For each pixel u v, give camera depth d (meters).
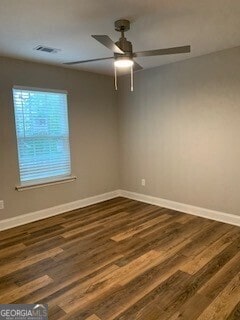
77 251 2.81
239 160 3.34
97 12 2.22
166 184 4.25
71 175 4.25
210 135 3.59
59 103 4.03
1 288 2.18
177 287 2.13
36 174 3.83
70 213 4.09
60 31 2.60
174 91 3.94
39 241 3.09
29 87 3.62
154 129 4.31
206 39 2.94
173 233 3.22
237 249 2.76
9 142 3.49
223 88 3.38
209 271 2.35
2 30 2.54
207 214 3.75
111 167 4.89
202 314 1.82
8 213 3.54
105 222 3.66
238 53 3.20
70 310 1.89
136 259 2.61
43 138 3.87
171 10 2.22
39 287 2.18
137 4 2.10
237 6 2.17
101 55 3.40
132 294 2.06
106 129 4.74
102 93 4.61
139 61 3.80
